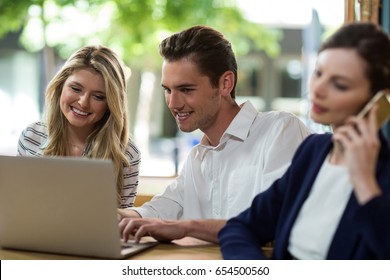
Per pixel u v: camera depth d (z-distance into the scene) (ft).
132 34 26.14
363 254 5.00
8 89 30.76
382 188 4.92
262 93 34.14
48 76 26.66
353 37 4.85
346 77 4.83
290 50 32.22
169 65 7.56
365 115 4.88
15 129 30.27
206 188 8.29
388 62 4.82
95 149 9.65
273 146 7.70
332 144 5.52
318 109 5.02
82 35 26.55
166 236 6.81
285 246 5.60
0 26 26.40
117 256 6.12
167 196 8.39
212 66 7.54
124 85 9.80
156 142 32.30
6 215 6.45
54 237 6.32
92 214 6.05
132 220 6.88
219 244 6.40
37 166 6.11
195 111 7.66
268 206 6.17
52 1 26.08
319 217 5.35
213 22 27.22
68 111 9.48
